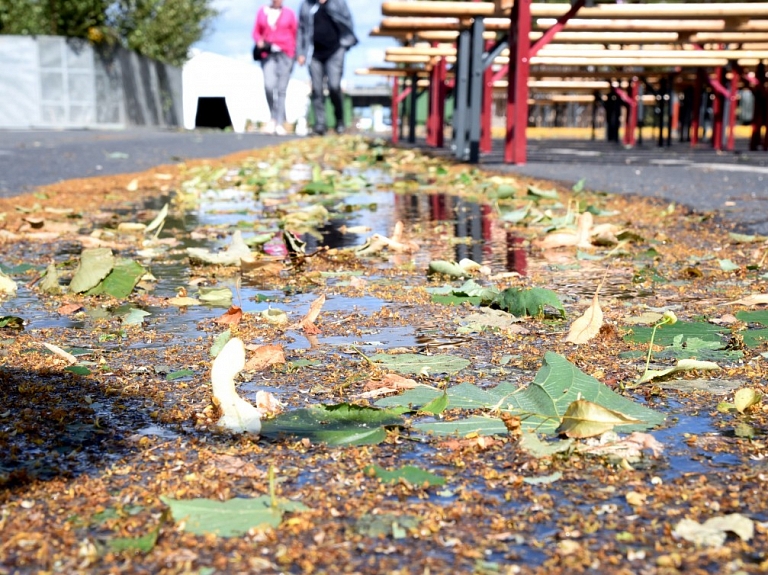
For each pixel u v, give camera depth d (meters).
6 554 0.89
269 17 16.78
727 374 1.57
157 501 1.02
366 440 1.22
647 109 24.73
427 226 3.96
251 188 5.93
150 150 10.52
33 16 20.14
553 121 26.08
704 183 5.46
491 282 2.55
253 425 1.28
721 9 7.14
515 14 7.29
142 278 2.60
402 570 0.85
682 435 1.25
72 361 1.66
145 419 1.34
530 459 1.16
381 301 2.27
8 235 3.50
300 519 0.96
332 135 16.80
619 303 2.21
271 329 1.97
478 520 0.97
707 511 0.99
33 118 19.62
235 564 0.86
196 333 1.93
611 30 7.39
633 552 0.89
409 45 13.58
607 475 1.10
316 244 3.36
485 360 1.68
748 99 23.22
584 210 4.11
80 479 1.09
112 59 21.02
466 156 9.10
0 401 1.43
